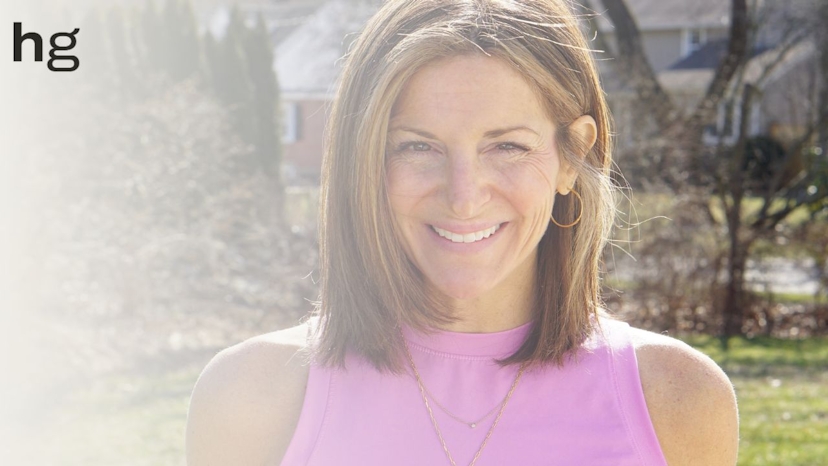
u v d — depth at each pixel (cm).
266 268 982
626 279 993
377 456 164
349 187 162
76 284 858
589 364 172
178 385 723
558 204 174
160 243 893
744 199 1048
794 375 830
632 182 988
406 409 167
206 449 169
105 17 1470
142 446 584
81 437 600
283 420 167
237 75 1727
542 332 171
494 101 154
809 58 1416
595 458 166
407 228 161
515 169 158
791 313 1024
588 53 166
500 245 161
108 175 909
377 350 167
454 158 155
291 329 179
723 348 935
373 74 159
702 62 2883
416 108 155
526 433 166
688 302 993
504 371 170
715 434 170
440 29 153
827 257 1027
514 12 158
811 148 1170
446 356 171
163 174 952
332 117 166
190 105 1095
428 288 169
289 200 1152
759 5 1362
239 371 170
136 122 992
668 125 1040
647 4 3103
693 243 982
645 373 172
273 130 1916
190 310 916
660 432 170
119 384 719
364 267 165
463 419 167
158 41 1627
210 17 3038
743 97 1062
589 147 168
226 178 1033
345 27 2777
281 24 3225
